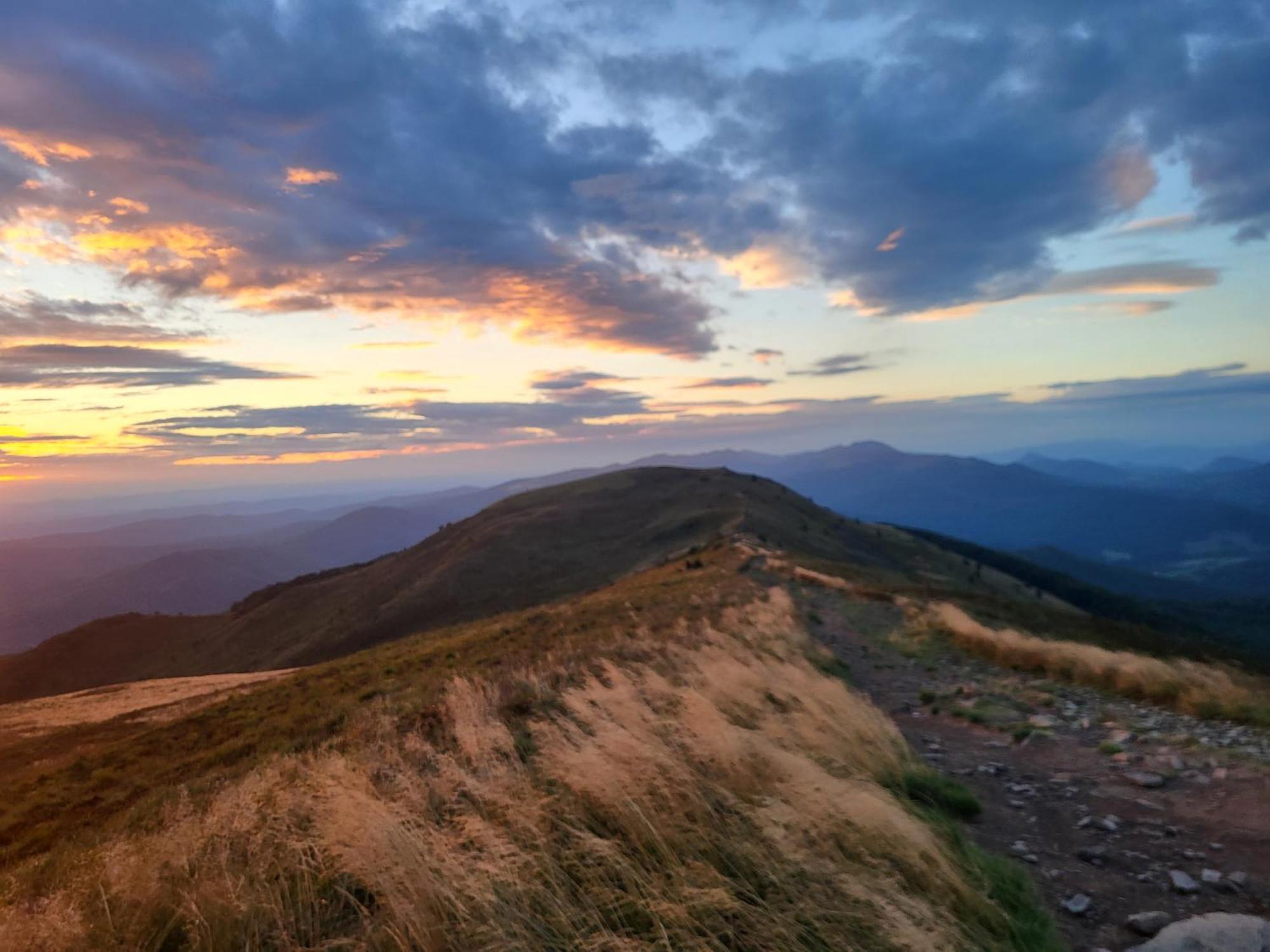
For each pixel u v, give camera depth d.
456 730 6.48
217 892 4.09
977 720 9.68
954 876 4.23
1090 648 13.13
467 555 97.00
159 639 118.62
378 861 3.78
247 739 14.73
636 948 3.40
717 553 50.03
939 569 102.69
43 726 26.58
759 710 7.22
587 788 4.66
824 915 3.61
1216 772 6.82
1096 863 5.14
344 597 105.06
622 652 12.83
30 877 6.03
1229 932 3.77
